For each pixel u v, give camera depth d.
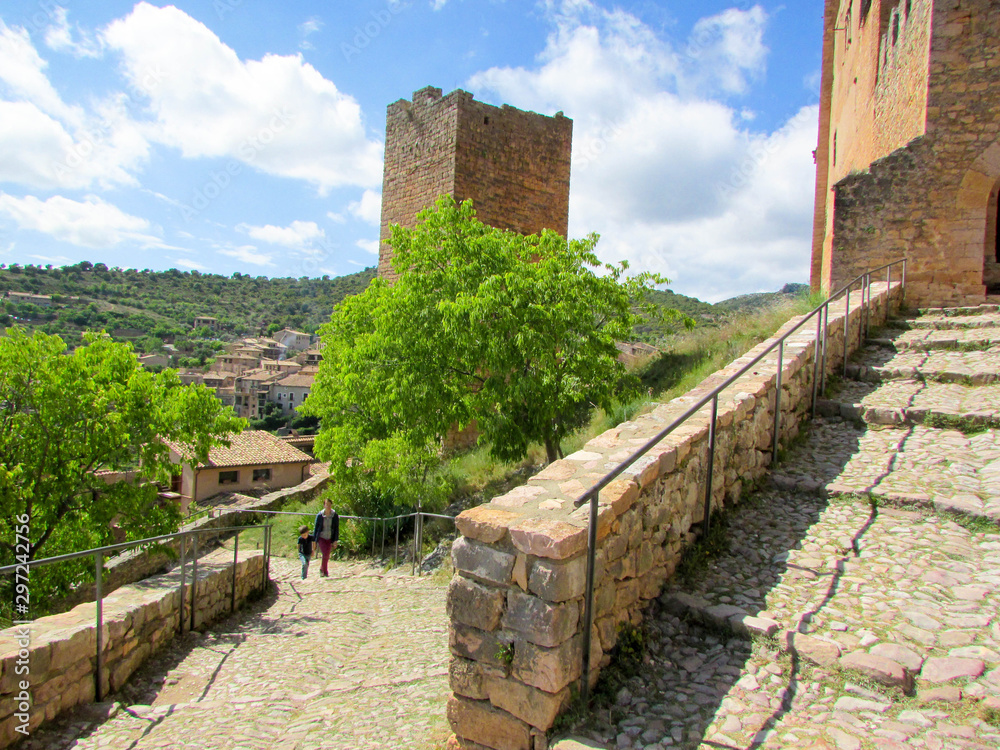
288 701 5.23
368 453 15.38
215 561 8.99
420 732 4.02
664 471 4.32
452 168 21.97
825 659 3.30
